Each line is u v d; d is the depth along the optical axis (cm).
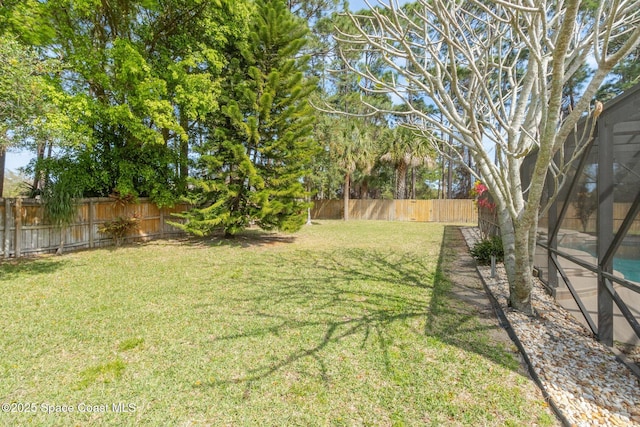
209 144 884
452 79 291
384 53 317
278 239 1009
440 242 939
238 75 905
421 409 195
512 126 334
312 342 284
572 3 189
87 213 805
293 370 239
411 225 1568
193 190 916
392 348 273
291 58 891
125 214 895
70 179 766
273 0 855
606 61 212
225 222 877
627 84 920
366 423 183
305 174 912
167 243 895
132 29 854
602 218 279
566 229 373
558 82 229
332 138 1521
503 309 359
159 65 830
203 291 442
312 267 599
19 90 420
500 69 332
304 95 860
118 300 401
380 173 2247
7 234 662
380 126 2048
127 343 281
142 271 561
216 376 231
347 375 232
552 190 431
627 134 251
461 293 431
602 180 279
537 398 204
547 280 448
